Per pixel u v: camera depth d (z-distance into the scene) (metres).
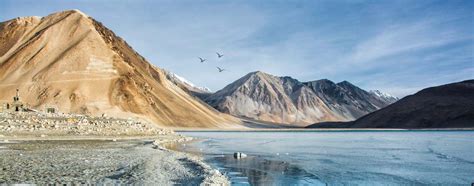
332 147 64.44
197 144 65.50
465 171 33.12
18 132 65.56
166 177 23.59
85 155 35.91
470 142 81.56
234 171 30.56
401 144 74.69
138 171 25.92
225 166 33.75
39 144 49.84
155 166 28.55
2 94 179.62
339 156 46.56
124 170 26.30
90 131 72.94
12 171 24.89
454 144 74.50
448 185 26.19
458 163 39.50
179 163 30.48
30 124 69.94
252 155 46.09
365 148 62.50
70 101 178.62
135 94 196.88
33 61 198.25
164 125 196.25
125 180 22.38
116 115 175.62
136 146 48.88
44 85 184.62
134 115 183.00
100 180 22.19
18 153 36.81
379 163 38.88
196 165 29.17
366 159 43.09
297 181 26.45
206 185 21.09
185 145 61.50
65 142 54.81
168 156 36.06
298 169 32.84
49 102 176.25
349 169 33.59
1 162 29.52
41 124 70.31
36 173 24.23
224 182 23.33
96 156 35.19
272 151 53.53
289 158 43.03
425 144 75.06
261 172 30.27
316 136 125.44
